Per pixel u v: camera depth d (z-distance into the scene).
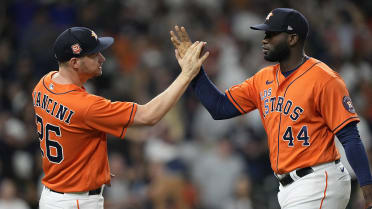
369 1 59.78
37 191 38.78
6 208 36.97
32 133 41.88
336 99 17.64
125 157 39.72
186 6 57.94
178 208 37.81
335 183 18.02
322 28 55.59
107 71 48.12
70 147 18.59
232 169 40.00
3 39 51.78
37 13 50.22
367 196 17.39
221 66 51.44
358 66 51.72
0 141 40.25
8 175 39.50
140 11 58.03
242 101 20.02
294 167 18.05
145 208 37.59
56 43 18.75
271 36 18.61
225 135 41.28
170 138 40.41
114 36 53.22
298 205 17.98
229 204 38.47
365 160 17.48
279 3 57.72
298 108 17.89
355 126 17.73
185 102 47.50
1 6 53.34
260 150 41.88
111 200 37.19
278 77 18.70
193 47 19.50
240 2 59.38
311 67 18.14
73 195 18.83
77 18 52.91
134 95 46.69
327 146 18.05
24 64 47.22
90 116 18.20
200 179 40.47
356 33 56.22
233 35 55.91
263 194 38.25
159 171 38.44
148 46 53.81
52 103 18.55
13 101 45.59
